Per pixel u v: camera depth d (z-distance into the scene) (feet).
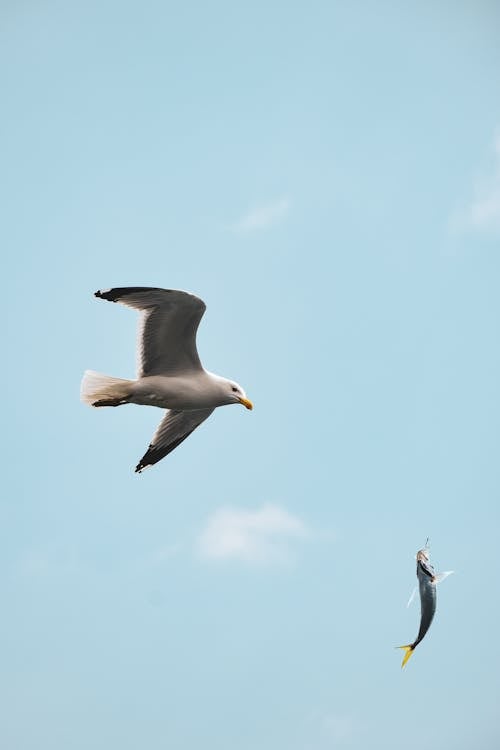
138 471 59.52
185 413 58.08
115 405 52.24
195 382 52.21
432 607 34.99
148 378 51.60
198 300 48.32
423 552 35.65
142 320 50.11
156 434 58.80
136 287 48.32
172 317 49.65
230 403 53.31
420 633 35.17
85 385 51.83
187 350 51.49
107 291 48.70
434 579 35.17
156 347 51.08
